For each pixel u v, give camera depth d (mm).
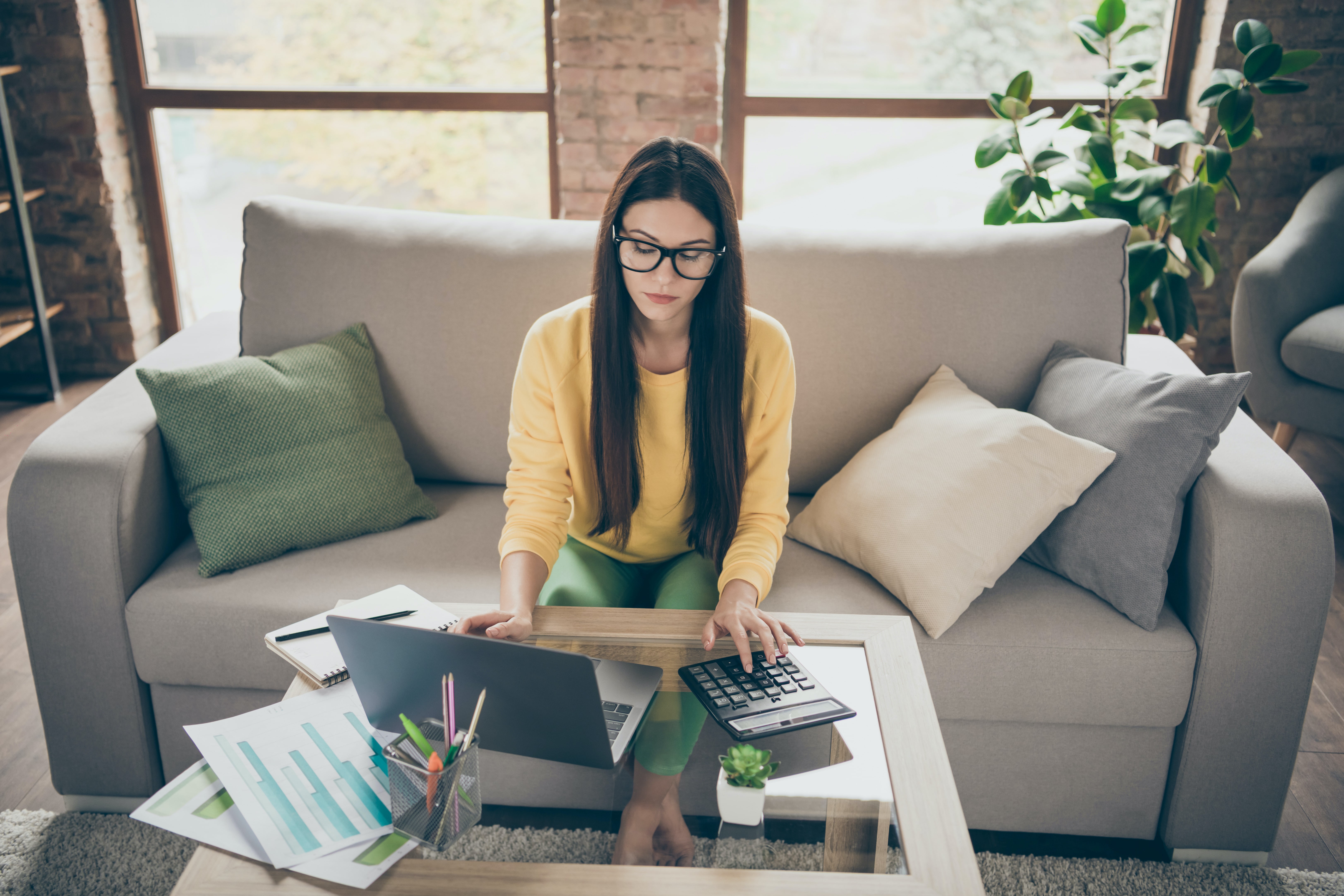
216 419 1646
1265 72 2686
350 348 1846
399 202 3574
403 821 955
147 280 3646
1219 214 3420
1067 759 1553
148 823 957
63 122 3307
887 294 1852
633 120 3279
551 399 1497
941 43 3320
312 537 1666
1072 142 3371
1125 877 1540
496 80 3408
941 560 1500
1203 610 1456
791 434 1868
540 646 1139
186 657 1536
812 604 1533
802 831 999
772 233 1920
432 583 1579
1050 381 1754
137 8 3359
